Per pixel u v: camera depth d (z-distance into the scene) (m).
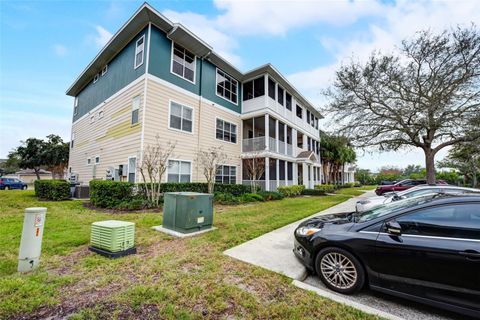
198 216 5.31
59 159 28.89
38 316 2.14
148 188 9.60
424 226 2.51
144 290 2.61
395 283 2.51
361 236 2.77
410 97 12.41
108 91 13.43
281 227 6.06
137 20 10.71
